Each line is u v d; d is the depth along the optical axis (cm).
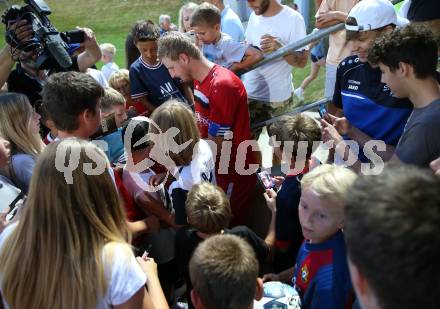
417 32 190
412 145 189
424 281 78
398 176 87
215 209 210
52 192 146
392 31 198
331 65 376
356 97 251
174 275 261
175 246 228
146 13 1102
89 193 149
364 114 250
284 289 193
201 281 156
